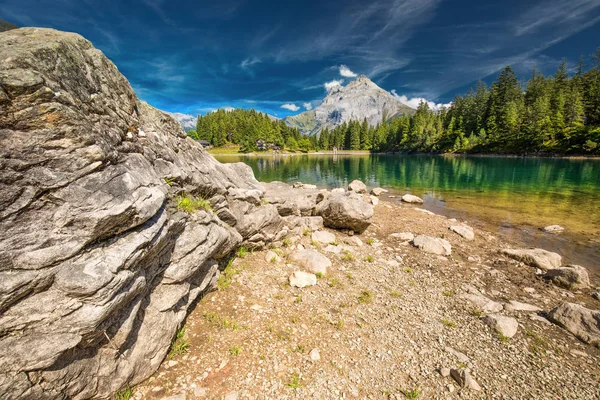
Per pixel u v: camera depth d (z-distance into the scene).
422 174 51.56
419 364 6.75
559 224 19.89
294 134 170.38
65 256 4.05
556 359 7.09
